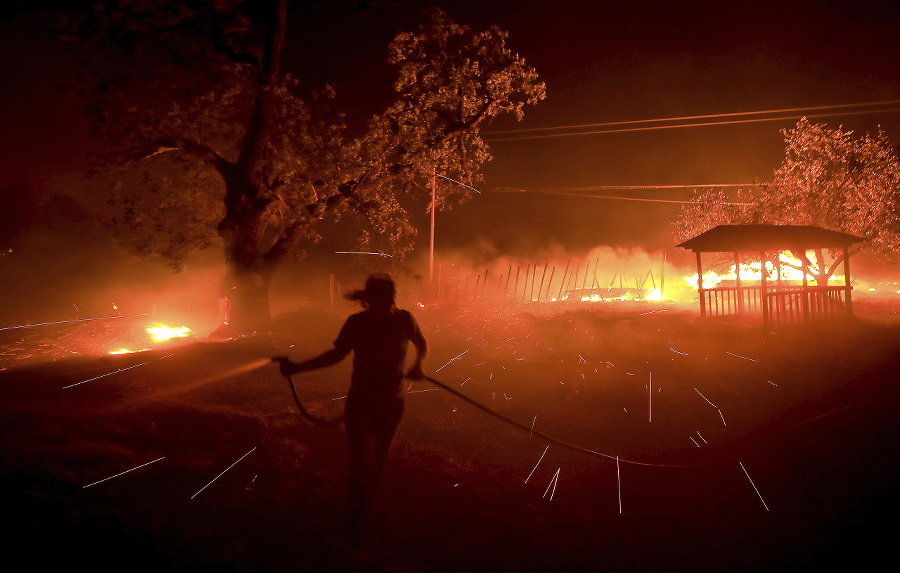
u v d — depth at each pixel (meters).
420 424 6.55
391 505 4.59
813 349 11.50
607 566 4.00
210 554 3.53
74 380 7.11
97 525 3.57
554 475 5.63
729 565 4.05
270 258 17.42
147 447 4.82
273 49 15.98
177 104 17.83
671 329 14.66
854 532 4.52
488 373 9.29
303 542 3.85
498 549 4.12
